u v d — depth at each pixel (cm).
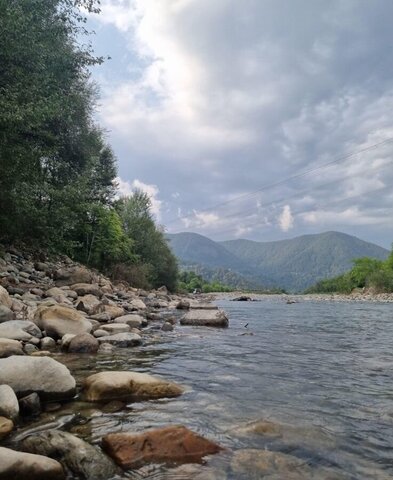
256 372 725
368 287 8394
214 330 1356
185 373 699
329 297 7650
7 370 489
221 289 12675
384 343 1145
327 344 1110
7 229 1739
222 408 501
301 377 693
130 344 954
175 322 1534
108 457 342
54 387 507
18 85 1341
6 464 295
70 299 1454
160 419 452
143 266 3650
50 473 307
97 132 2914
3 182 1412
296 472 335
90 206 2247
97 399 511
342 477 329
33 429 406
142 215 4538
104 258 3212
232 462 348
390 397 575
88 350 831
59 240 2092
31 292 1382
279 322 1828
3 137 1293
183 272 12738
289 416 479
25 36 1355
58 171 2236
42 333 895
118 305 1664
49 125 2038
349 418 479
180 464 341
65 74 1827
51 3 1648
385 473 339
